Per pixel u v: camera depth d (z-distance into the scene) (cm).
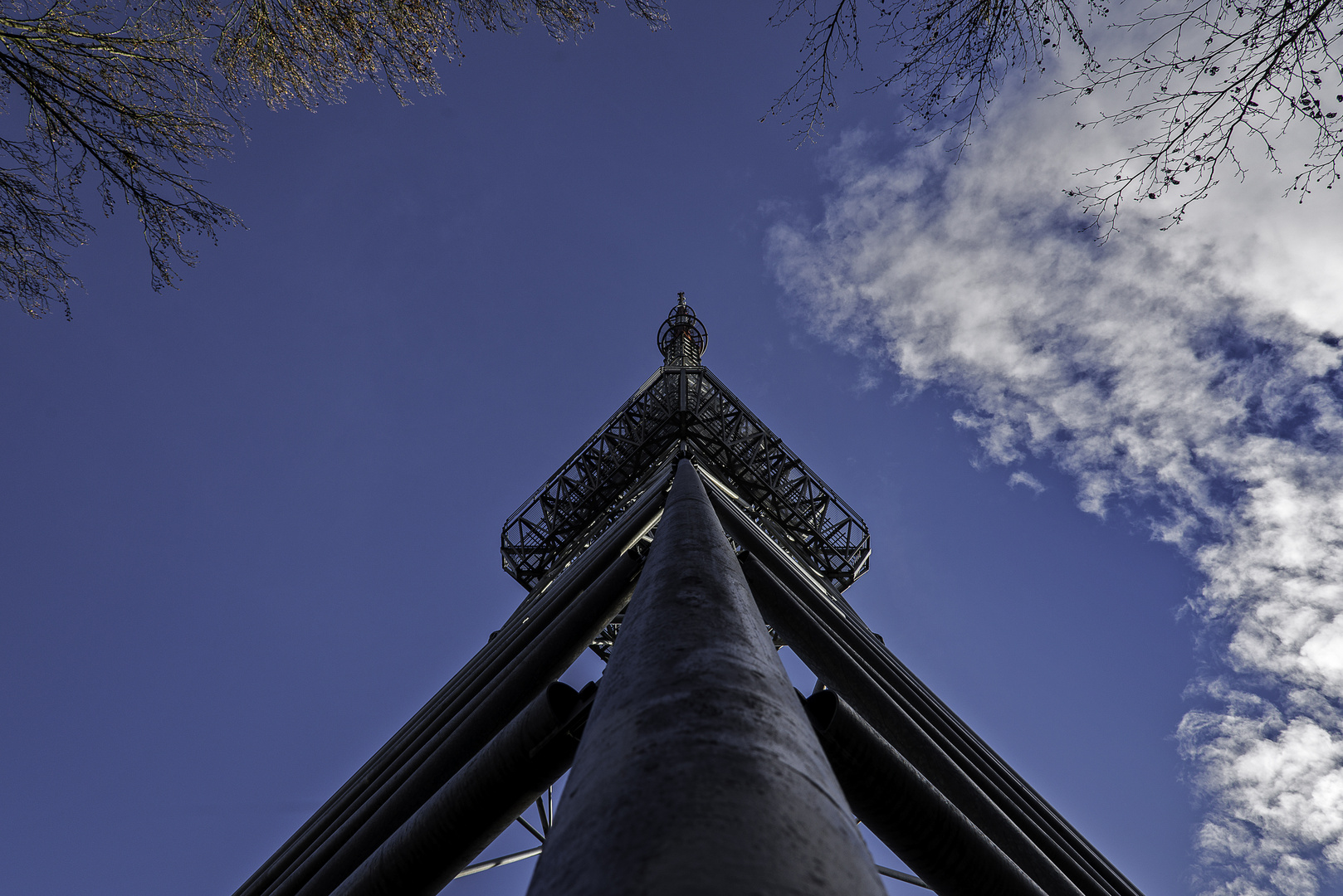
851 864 119
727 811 120
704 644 203
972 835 342
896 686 595
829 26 562
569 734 334
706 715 158
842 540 1452
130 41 607
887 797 320
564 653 510
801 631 486
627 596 528
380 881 368
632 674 197
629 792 131
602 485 1467
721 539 341
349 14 646
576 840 127
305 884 470
